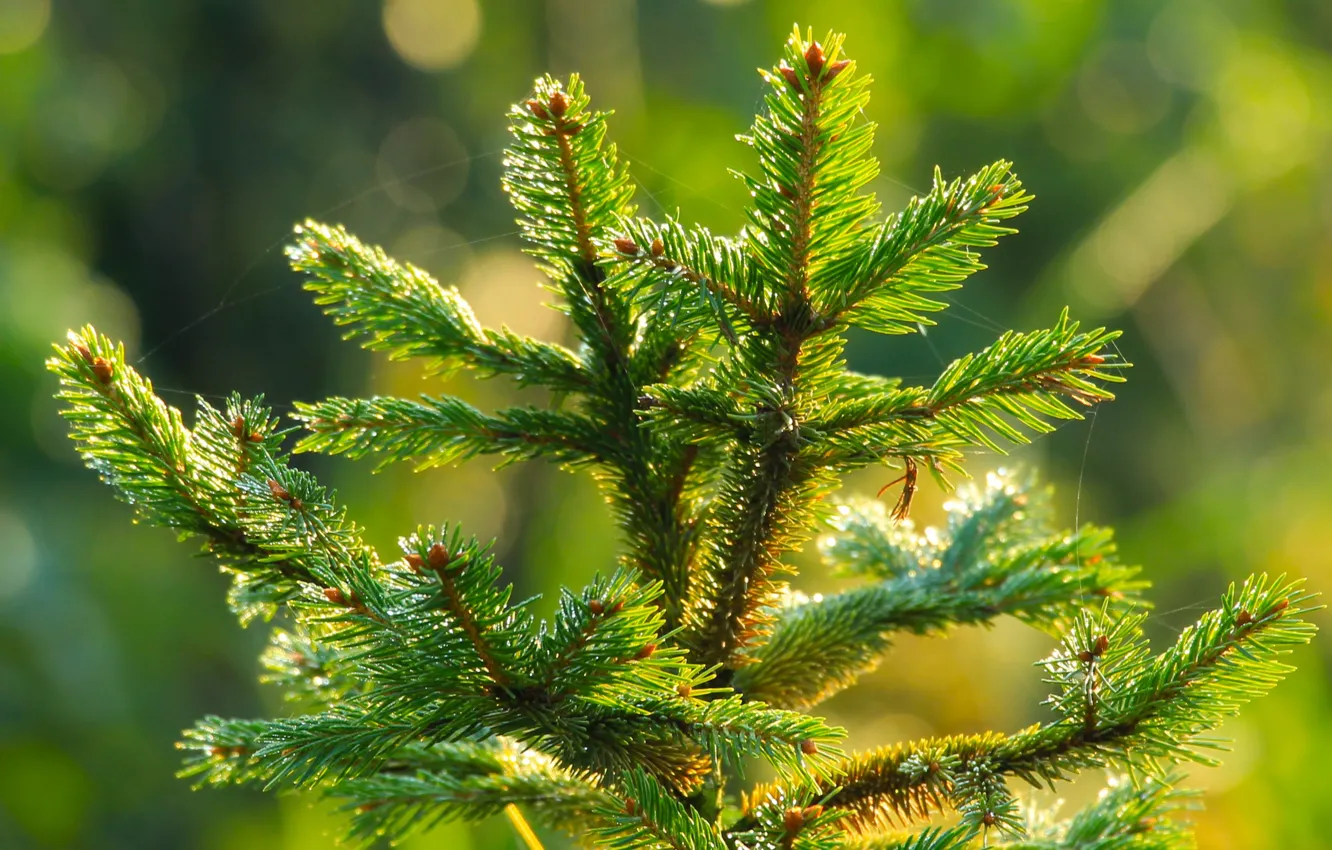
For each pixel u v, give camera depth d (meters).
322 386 5.21
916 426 1.17
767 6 5.21
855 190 1.15
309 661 1.25
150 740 3.89
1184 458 5.26
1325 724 2.58
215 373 5.26
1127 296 5.03
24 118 5.16
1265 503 4.12
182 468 1.18
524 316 5.55
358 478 3.84
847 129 1.15
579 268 1.20
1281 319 5.43
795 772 1.16
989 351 1.16
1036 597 1.25
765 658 1.23
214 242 5.32
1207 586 4.02
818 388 1.18
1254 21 5.68
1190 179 5.31
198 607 4.44
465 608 1.14
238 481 1.17
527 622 1.14
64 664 3.82
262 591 1.21
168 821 3.71
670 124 5.14
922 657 2.89
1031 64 5.21
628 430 1.22
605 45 5.51
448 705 1.15
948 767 1.18
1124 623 1.17
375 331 1.23
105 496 4.63
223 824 3.67
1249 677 1.16
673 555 1.22
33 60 5.20
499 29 5.82
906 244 1.16
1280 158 5.38
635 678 1.15
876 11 5.08
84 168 5.29
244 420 1.18
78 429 1.18
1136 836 1.20
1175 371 5.34
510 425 1.22
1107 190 5.37
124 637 4.06
